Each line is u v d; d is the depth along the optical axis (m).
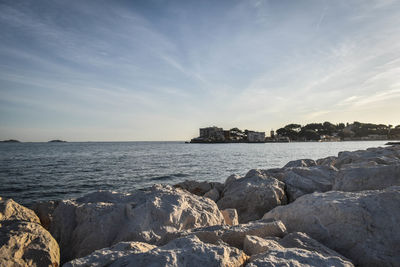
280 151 83.62
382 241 3.80
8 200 5.77
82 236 5.50
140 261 2.78
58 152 80.06
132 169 33.34
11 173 29.42
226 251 2.97
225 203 9.30
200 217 5.94
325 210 4.72
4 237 4.24
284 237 4.05
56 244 4.74
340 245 4.12
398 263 3.49
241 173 29.53
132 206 6.06
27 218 5.61
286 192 9.90
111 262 3.02
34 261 4.15
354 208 4.38
